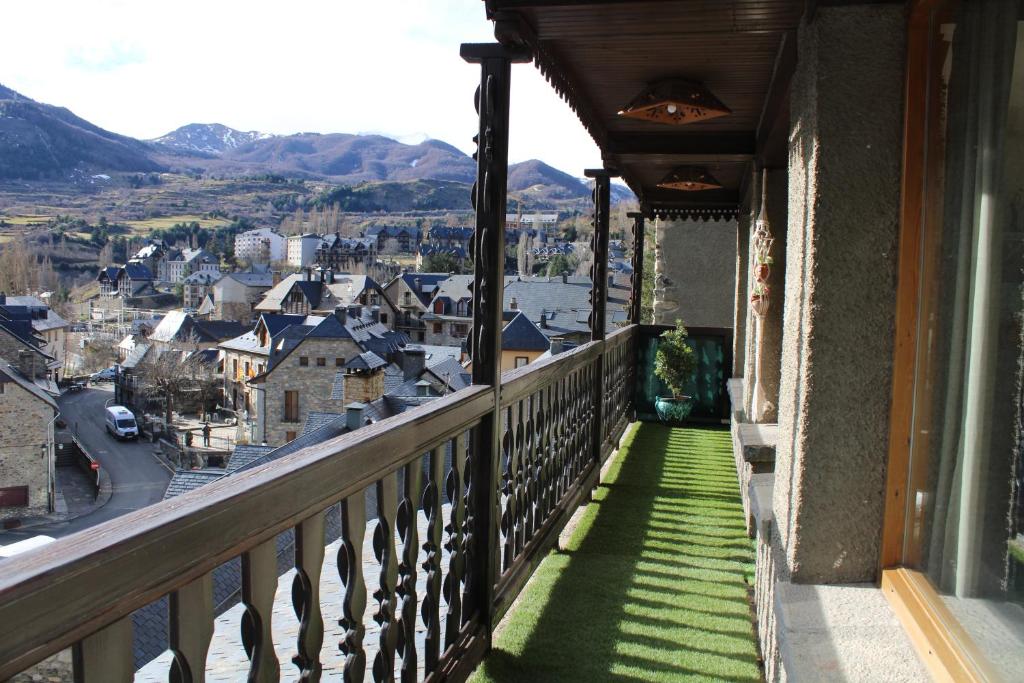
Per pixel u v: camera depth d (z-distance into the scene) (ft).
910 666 5.73
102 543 3.30
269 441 102.12
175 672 3.92
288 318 155.63
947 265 6.02
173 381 165.68
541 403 12.80
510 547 10.73
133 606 3.45
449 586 8.29
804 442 7.19
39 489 61.77
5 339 129.70
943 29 6.22
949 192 6.01
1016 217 4.80
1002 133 5.03
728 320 40.09
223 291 275.39
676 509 17.33
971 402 5.45
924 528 6.39
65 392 185.26
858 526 7.16
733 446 22.79
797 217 7.97
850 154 6.97
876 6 6.89
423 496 7.54
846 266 7.02
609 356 22.29
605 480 20.15
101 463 102.68
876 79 6.91
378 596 6.39
